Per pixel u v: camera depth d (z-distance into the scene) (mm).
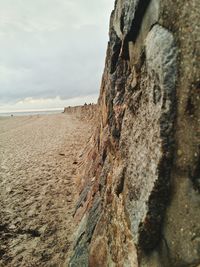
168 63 1838
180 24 1766
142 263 2188
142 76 2410
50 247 5512
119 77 3473
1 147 19562
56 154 14859
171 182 1902
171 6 1853
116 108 3457
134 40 2627
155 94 2035
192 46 1658
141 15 2375
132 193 2512
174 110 1831
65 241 5605
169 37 1868
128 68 3129
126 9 2639
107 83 4520
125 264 2520
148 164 2143
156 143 1967
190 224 1688
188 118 1703
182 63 1751
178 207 1822
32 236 6039
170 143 1860
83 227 5035
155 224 2057
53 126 37500
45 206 7629
